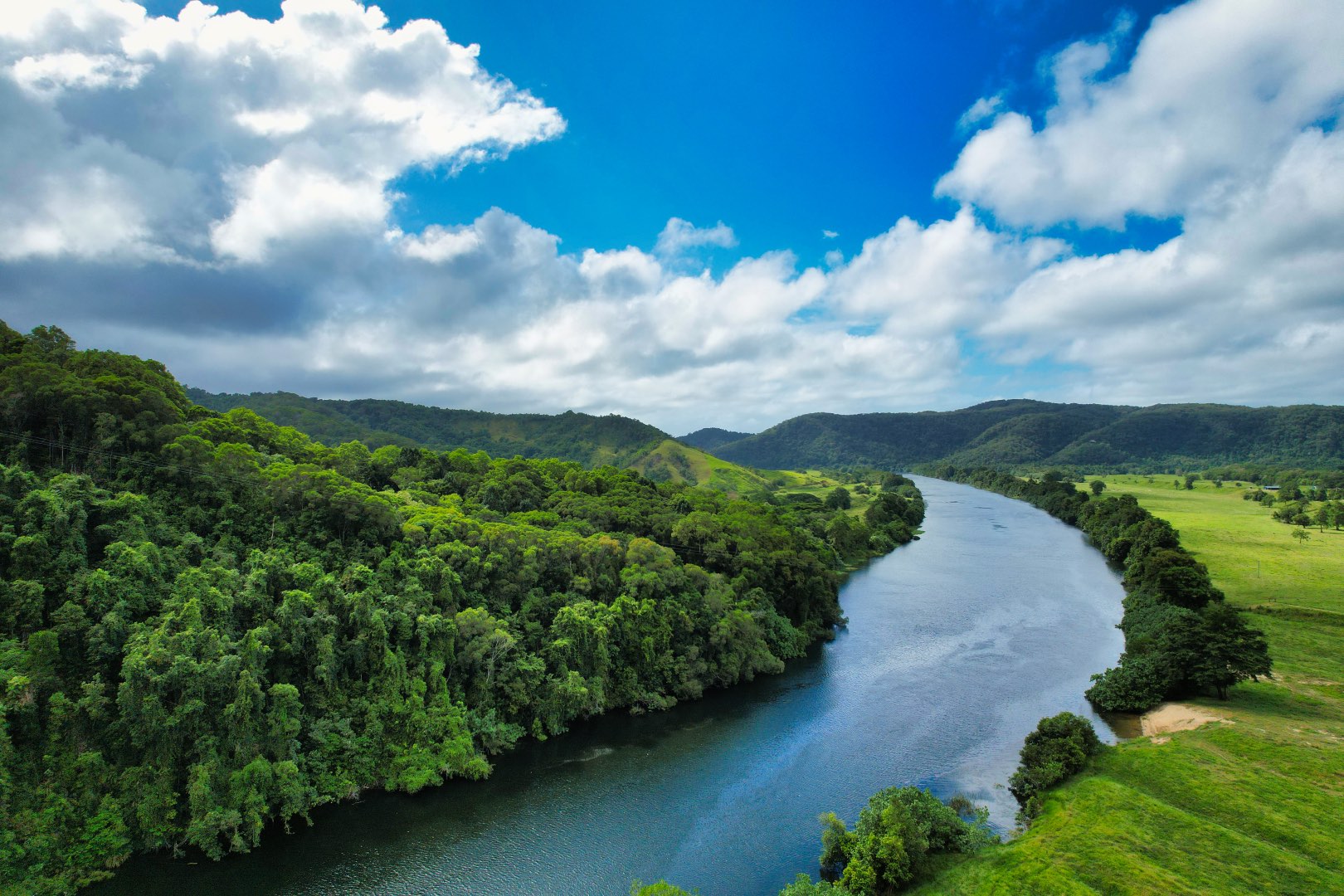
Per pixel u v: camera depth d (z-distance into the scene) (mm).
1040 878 49031
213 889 52000
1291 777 63312
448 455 135875
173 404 90312
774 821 62688
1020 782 66375
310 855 56281
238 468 81188
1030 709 87688
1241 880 48094
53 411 74438
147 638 57375
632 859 56969
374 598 71875
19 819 49375
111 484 73750
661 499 147625
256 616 65062
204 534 74000
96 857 51375
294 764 58969
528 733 78375
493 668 76375
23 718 51844
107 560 62281
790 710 87812
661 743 78375
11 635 55156
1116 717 84438
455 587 79250
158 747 55250
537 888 53469
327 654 65125
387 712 67000
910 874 50750
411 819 61844
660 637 90938
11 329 89688
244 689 57812
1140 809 57875
